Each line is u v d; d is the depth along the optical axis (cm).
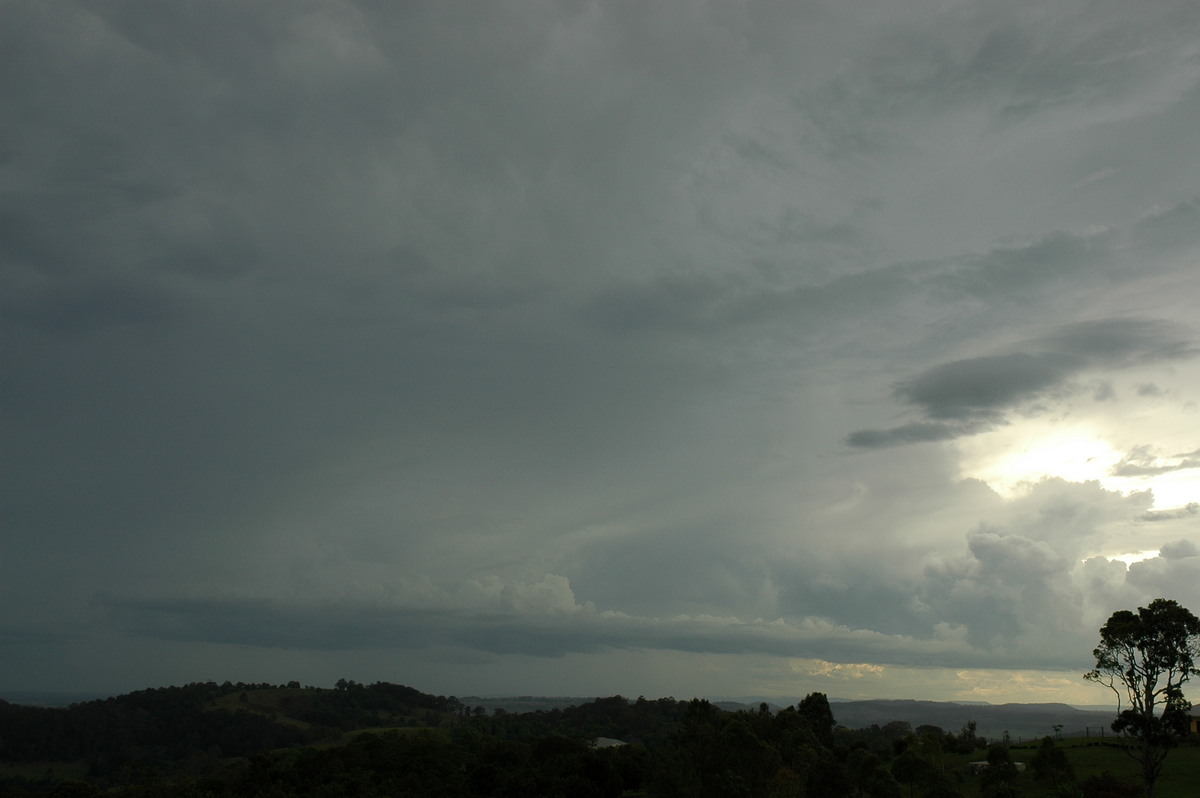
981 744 16962
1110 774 11338
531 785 10775
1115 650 10650
